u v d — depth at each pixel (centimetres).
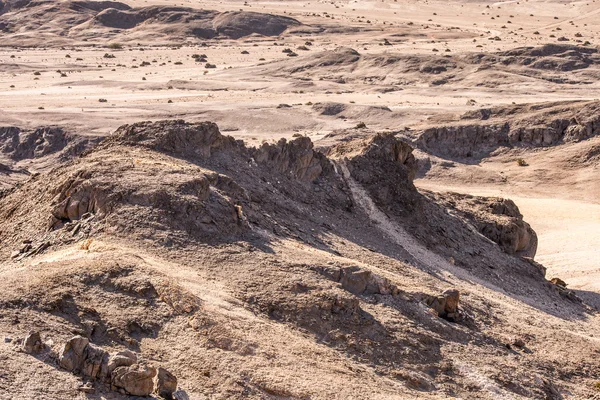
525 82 19412
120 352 2936
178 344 3338
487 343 4522
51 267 3731
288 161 6488
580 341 5128
